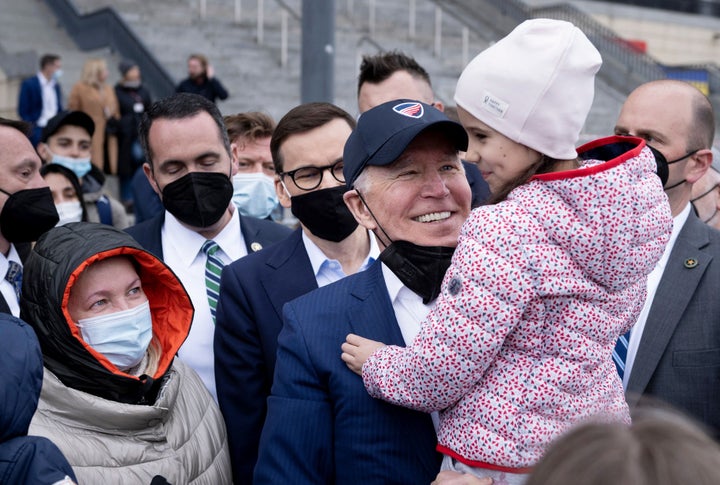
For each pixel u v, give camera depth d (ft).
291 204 10.24
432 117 7.50
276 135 10.23
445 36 63.31
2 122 10.77
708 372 8.93
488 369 6.92
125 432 8.09
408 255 7.66
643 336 9.18
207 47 52.44
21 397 6.43
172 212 10.87
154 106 10.97
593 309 6.86
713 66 70.33
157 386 8.66
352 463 7.50
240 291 10.03
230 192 11.02
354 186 7.84
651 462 3.79
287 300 9.93
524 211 6.77
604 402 7.00
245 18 57.16
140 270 9.10
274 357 9.76
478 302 6.59
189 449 8.65
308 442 7.66
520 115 6.95
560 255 6.70
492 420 6.78
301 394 7.75
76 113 18.26
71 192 16.22
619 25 82.17
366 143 7.62
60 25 55.36
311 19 26.48
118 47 50.65
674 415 4.22
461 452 6.91
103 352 8.46
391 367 7.11
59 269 8.04
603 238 6.66
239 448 9.70
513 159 7.13
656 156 9.57
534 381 6.78
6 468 6.31
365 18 62.64
